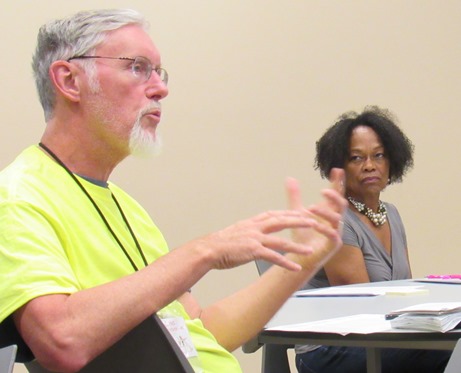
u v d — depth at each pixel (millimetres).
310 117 4152
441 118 4340
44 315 1217
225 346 1681
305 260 1669
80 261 1419
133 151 1594
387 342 1525
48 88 1593
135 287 1236
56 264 1288
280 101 4117
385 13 4312
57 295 1240
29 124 3678
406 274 2992
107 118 1561
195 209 3943
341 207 1512
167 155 3912
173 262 1272
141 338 1230
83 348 1205
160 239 1772
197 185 3957
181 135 3949
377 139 3037
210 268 1290
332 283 2814
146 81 1601
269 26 4133
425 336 1497
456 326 1521
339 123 3105
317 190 4121
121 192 1744
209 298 3930
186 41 3984
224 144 4020
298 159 4121
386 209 3117
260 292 1716
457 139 4352
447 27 4391
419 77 4328
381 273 2869
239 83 4062
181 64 3969
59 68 1568
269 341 1701
